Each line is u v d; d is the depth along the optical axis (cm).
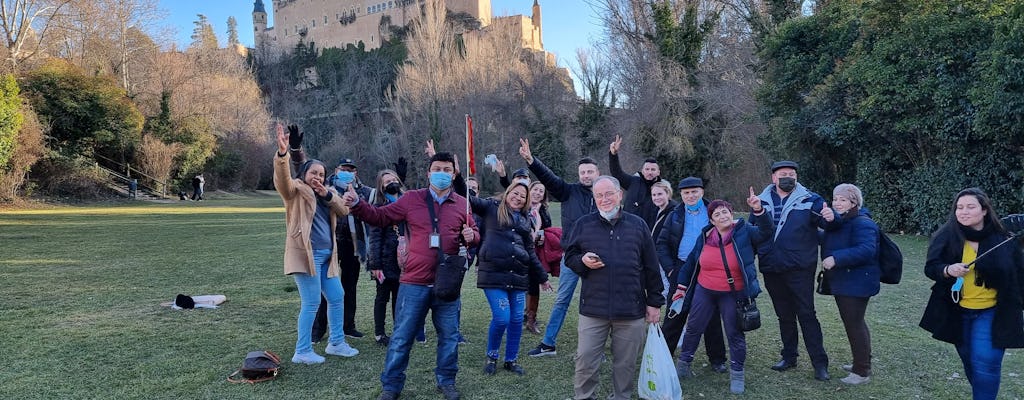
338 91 7256
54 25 3306
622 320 384
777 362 514
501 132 4722
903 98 1292
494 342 481
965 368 388
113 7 3844
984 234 368
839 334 600
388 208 428
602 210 391
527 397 431
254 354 461
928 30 1257
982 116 1133
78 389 424
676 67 2477
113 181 3453
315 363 492
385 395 412
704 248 459
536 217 621
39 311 662
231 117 4744
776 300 489
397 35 9656
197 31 8131
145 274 929
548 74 4775
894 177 1548
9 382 435
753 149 2361
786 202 478
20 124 2542
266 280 883
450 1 9906
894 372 482
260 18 12838
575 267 394
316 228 493
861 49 1444
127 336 564
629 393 398
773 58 1728
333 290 512
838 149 1725
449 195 436
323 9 11256
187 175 3956
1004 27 1093
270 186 5275
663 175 2623
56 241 1370
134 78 4069
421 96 5034
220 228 1752
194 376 457
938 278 387
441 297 406
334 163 5962
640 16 2681
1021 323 359
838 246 455
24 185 2773
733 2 2592
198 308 690
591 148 3519
